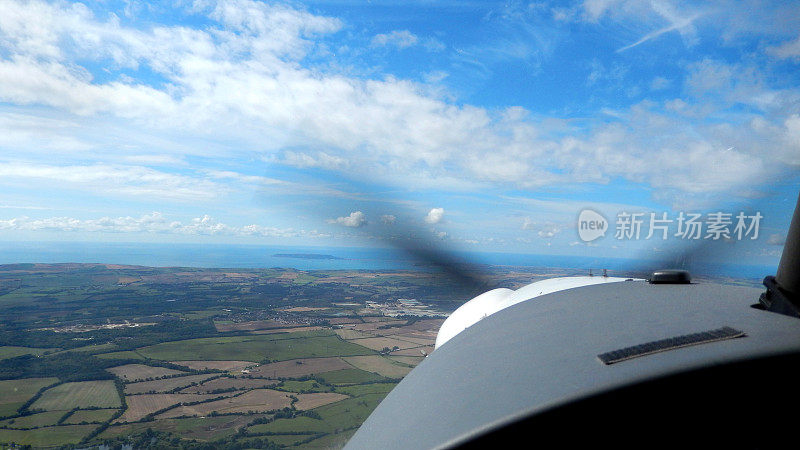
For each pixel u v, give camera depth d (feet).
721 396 6.07
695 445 6.07
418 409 8.13
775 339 6.66
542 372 7.39
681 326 8.13
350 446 8.37
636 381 6.10
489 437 6.21
